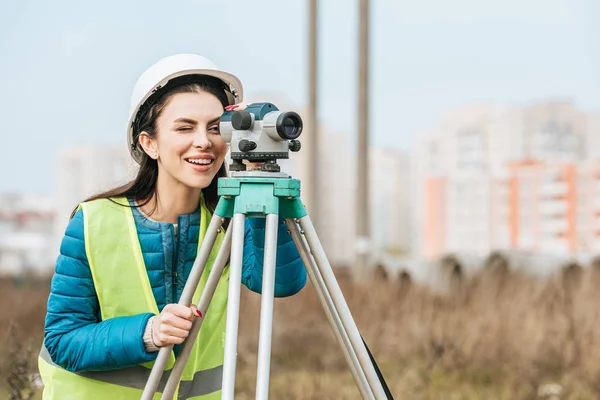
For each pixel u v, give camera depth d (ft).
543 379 27.48
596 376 26.58
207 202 11.21
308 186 53.72
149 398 9.95
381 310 36.52
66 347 10.16
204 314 10.05
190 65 10.46
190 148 10.41
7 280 58.65
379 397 10.09
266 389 9.26
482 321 32.14
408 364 29.50
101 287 10.45
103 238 10.48
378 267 48.39
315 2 53.06
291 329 34.17
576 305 32.89
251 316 35.17
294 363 30.71
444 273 46.44
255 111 9.87
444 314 34.88
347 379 28.27
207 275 10.98
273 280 9.66
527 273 47.60
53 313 10.36
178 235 10.80
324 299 10.32
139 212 10.76
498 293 38.37
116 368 10.26
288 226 10.21
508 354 29.19
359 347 10.01
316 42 53.26
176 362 10.00
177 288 10.82
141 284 10.56
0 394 19.60
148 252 10.62
